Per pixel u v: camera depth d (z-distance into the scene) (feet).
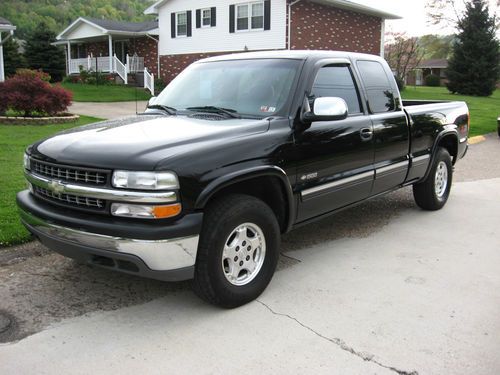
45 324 11.93
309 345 11.14
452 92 128.88
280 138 13.44
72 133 13.48
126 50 109.70
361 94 17.11
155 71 102.99
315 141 14.49
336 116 14.15
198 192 11.40
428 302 13.28
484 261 16.30
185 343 11.19
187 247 11.35
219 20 88.99
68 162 11.73
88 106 67.41
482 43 124.06
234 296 12.55
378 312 12.69
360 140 16.31
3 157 29.32
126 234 10.93
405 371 10.20
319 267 15.66
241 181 12.46
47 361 10.44
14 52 116.57
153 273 11.32
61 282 14.23
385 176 18.04
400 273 15.24
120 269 11.69
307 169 14.35
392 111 18.56
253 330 11.76
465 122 23.72
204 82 16.43
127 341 11.25
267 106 14.48
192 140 12.10
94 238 11.27
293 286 14.20
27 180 13.48
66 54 124.26
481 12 125.90
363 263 16.05
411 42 159.33
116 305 12.94
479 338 11.47
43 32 122.72
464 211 22.43
